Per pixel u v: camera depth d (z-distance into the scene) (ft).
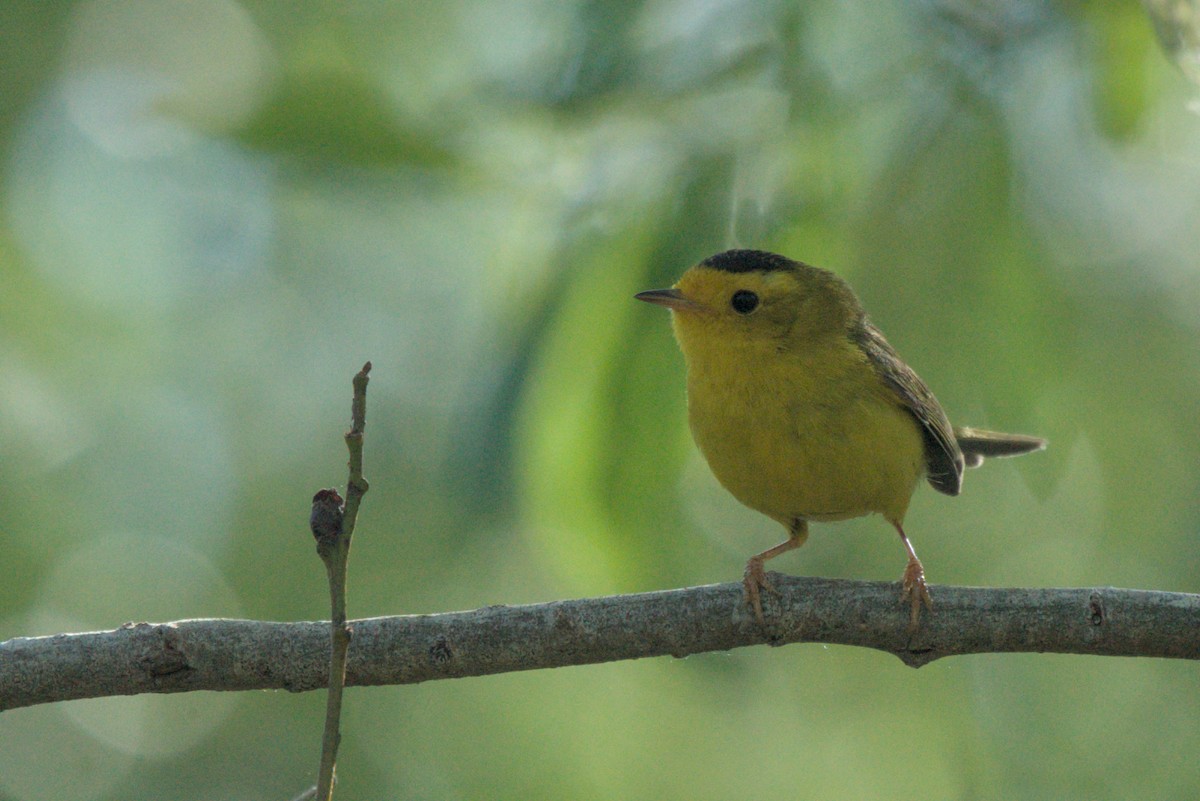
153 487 57.93
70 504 55.83
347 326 61.05
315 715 56.34
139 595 56.08
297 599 57.11
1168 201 39.50
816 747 51.21
